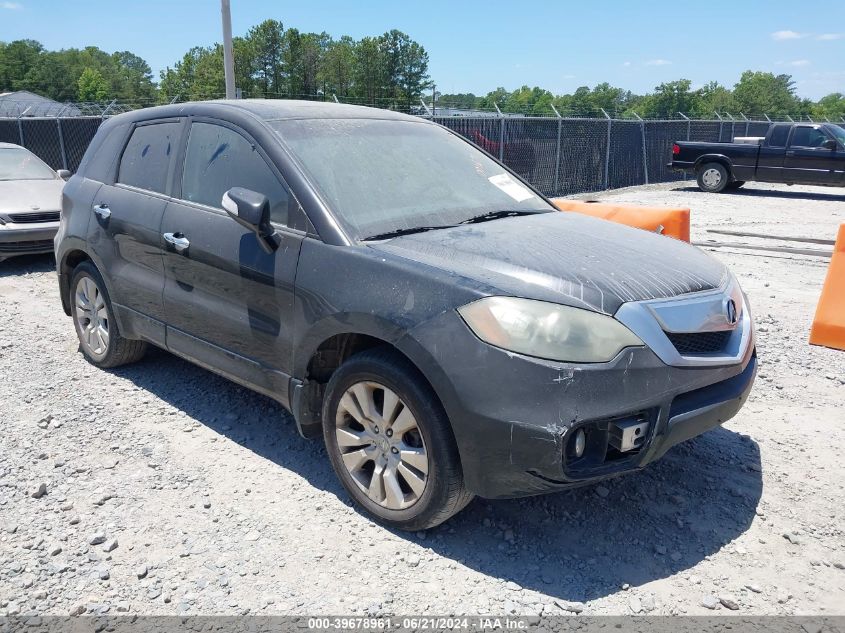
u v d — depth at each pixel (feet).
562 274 9.91
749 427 14.40
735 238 37.11
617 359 9.22
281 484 12.05
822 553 10.35
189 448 13.24
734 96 490.49
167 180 14.28
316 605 9.16
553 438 8.98
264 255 11.76
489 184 14.01
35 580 9.55
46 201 29.01
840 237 19.48
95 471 12.35
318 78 418.31
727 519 11.18
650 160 73.36
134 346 16.49
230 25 43.75
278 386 11.92
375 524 10.93
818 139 58.29
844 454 13.28
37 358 17.88
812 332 19.42
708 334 10.41
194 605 9.14
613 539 10.64
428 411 9.77
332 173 12.07
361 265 10.57
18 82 574.97
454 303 9.58
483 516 11.18
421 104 52.85
